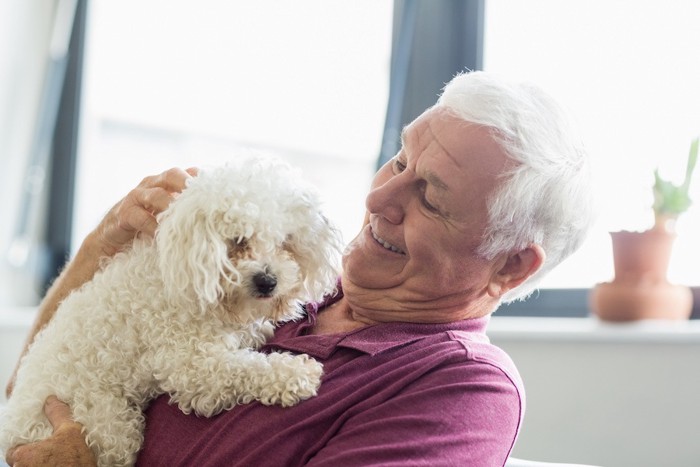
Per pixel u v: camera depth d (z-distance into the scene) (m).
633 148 2.17
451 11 2.55
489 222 1.28
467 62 2.50
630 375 1.84
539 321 2.14
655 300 1.97
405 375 1.20
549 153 1.29
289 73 2.90
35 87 3.08
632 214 2.16
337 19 2.79
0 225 2.95
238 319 1.31
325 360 1.27
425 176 1.29
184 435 1.24
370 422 1.14
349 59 2.76
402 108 2.63
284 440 1.15
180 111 3.11
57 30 3.16
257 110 2.96
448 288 1.33
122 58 3.21
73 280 1.53
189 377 1.23
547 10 2.35
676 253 2.10
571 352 1.92
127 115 3.20
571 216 1.35
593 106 2.24
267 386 1.19
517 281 1.36
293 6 2.89
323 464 1.09
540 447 1.95
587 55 2.26
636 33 2.18
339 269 1.46
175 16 3.13
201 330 1.28
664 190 2.00
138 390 1.31
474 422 1.16
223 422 1.21
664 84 2.12
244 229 1.28
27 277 3.08
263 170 1.35
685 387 1.78
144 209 1.41
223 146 3.04
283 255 1.34
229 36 3.03
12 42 2.95
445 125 1.30
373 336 1.29
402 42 2.61
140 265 1.33
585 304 2.24
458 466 1.11
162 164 3.14
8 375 2.68
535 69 2.37
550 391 1.94
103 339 1.31
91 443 1.25
